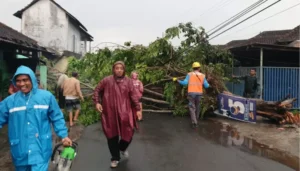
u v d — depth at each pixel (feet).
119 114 16.93
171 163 18.44
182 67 40.24
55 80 64.28
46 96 10.94
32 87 10.78
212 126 30.37
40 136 10.63
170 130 28.48
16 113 10.53
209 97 35.70
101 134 26.78
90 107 35.68
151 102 39.83
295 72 40.19
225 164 18.26
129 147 22.24
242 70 44.68
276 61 50.72
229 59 45.14
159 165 18.03
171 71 38.99
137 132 27.53
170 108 38.83
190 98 30.55
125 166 17.79
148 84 39.19
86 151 21.03
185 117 36.11
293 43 61.21
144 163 18.38
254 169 17.35
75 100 30.50
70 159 11.76
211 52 44.42
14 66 45.01
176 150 21.47
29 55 49.21
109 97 17.15
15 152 10.49
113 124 17.07
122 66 17.20
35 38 110.22
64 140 11.22
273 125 30.63
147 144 23.17
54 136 24.73
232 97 33.68
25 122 10.49
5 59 42.96
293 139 24.50
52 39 110.32
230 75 45.21
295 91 40.14
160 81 38.42
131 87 17.40
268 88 39.68
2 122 10.93
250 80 37.91
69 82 30.37
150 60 40.19
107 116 17.11
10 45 38.11
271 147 22.20
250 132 27.30
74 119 31.50
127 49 40.50
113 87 17.16
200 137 25.58
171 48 40.01
